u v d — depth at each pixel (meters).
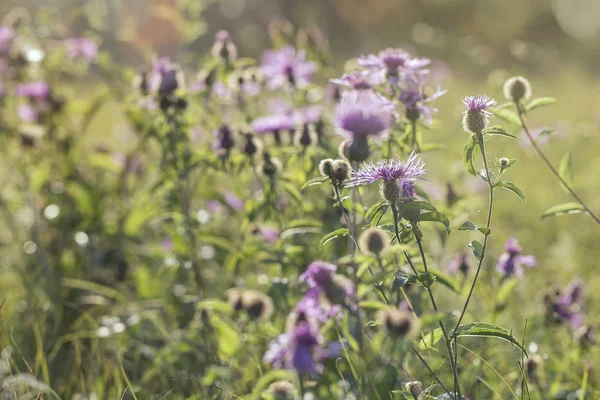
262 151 5.98
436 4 37.66
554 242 8.73
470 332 3.82
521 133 9.95
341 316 4.39
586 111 15.02
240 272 6.87
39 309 6.62
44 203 8.00
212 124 6.68
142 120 7.68
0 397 4.85
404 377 4.56
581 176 10.45
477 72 20.75
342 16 31.48
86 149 8.67
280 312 5.42
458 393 3.91
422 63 4.93
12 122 8.25
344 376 5.17
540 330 6.06
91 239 7.70
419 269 4.83
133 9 8.25
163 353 5.66
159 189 6.52
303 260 5.98
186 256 6.52
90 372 5.39
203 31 7.98
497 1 37.84
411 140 4.95
